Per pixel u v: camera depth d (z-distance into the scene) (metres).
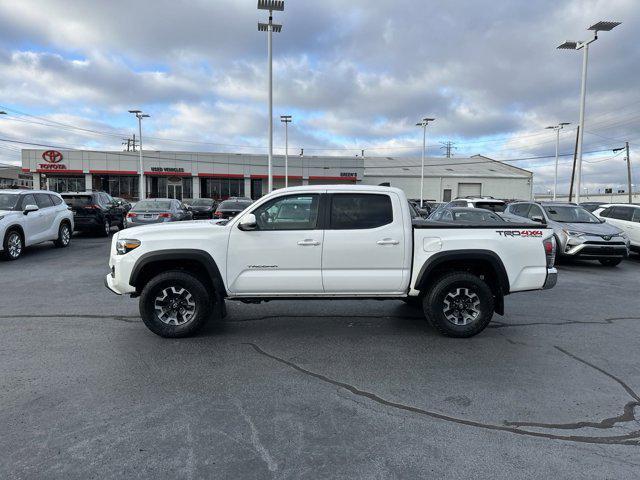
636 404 3.95
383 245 5.54
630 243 13.91
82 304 7.26
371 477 2.90
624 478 2.92
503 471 2.98
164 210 16.72
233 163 50.19
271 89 24.00
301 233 5.51
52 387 4.16
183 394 4.05
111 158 47.91
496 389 4.23
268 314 6.74
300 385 4.28
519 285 5.70
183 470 2.95
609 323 6.52
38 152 47.06
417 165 66.00
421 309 7.04
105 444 3.24
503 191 60.00
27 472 2.90
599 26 20.95
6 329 5.92
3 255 12.47
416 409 3.82
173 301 5.59
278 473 2.93
